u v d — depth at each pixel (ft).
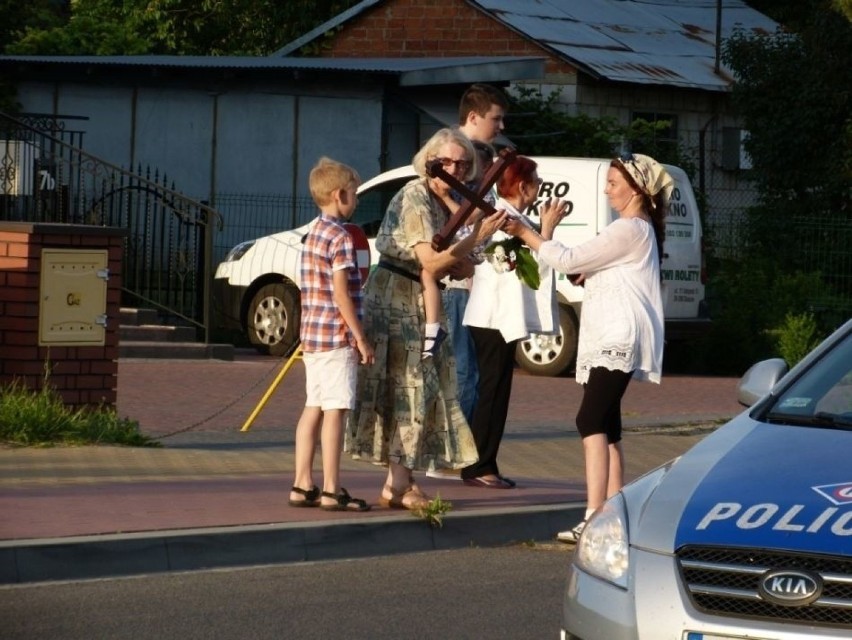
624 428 52.47
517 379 66.80
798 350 74.38
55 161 74.54
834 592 18.08
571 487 39.06
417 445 33.55
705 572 18.71
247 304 73.97
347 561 32.01
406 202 33.19
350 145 85.10
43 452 40.32
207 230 71.00
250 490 35.99
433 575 30.94
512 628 26.89
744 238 96.32
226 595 28.55
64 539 29.37
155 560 30.09
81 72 88.07
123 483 36.17
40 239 44.39
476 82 86.07
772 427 22.09
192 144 87.40
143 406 52.70
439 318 33.55
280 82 86.07
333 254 33.06
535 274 33.19
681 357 77.87
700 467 20.75
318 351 33.42
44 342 44.55
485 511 34.63
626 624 19.01
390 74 83.51
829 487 19.49
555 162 67.36
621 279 32.01
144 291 77.77
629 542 19.58
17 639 25.04
